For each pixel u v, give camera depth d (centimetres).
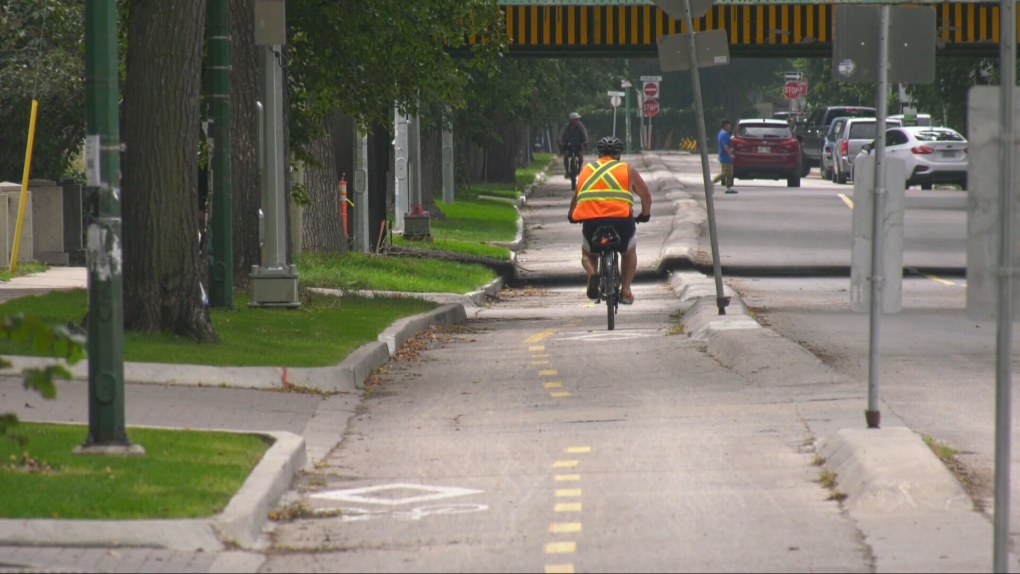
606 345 6119
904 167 3734
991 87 2392
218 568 2738
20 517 2897
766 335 5762
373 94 8062
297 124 8206
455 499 3347
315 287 7956
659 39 6588
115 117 3519
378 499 3362
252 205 7275
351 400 4769
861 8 3838
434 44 7981
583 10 10506
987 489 3275
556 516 3166
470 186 19600
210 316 5997
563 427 4216
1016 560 2759
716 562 2764
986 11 10219
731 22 10400
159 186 5325
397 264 9569
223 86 6394
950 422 4097
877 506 3153
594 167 6694
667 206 15438
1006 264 2373
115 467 3331
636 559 2802
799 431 4034
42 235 9012
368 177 10988
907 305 7575
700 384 4909
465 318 7725
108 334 3497
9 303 6203
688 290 8456
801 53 10856
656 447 3884
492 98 14812
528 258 11788
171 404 4341
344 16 7588
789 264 10038
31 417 3938
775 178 18588
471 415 4478
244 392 4634
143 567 2716
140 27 5294
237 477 3309
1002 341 2366
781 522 3062
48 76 9062
